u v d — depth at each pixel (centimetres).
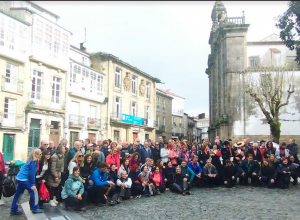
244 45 3080
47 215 787
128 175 1099
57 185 882
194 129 7631
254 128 2991
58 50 2698
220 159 1384
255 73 2931
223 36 3200
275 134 2556
